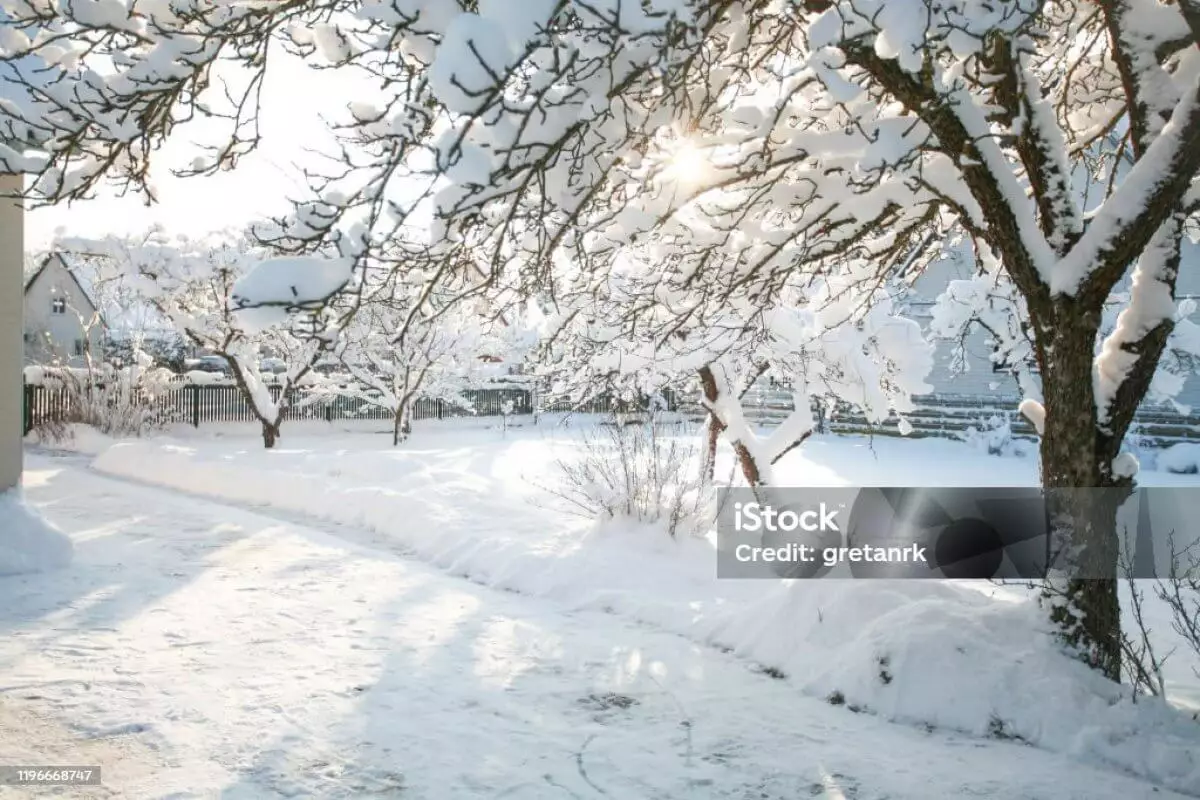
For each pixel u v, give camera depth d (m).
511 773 5.09
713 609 8.38
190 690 6.25
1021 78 6.24
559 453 23.67
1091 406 6.06
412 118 5.05
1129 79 6.32
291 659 7.00
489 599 9.12
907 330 11.71
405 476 15.42
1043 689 5.86
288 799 4.71
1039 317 6.21
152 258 23.08
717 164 6.61
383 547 11.77
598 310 9.23
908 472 21.78
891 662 6.28
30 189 5.69
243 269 23.38
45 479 17.44
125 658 6.88
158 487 17.02
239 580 9.57
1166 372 15.61
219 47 5.20
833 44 4.86
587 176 5.50
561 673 6.87
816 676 6.65
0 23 5.52
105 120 5.41
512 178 4.82
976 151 5.94
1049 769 5.26
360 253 4.32
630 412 13.22
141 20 5.46
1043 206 6.30
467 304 7.54
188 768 5.04
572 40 4.63
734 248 7.73
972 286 14.49
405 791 4.84
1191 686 6.84
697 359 10.20
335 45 5.52
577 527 11.65
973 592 7.50
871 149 5.71
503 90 4.15
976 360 32.34
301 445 26.80
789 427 11.51
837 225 7.03
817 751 5.49
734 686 6.67
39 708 5.82
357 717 5.86
